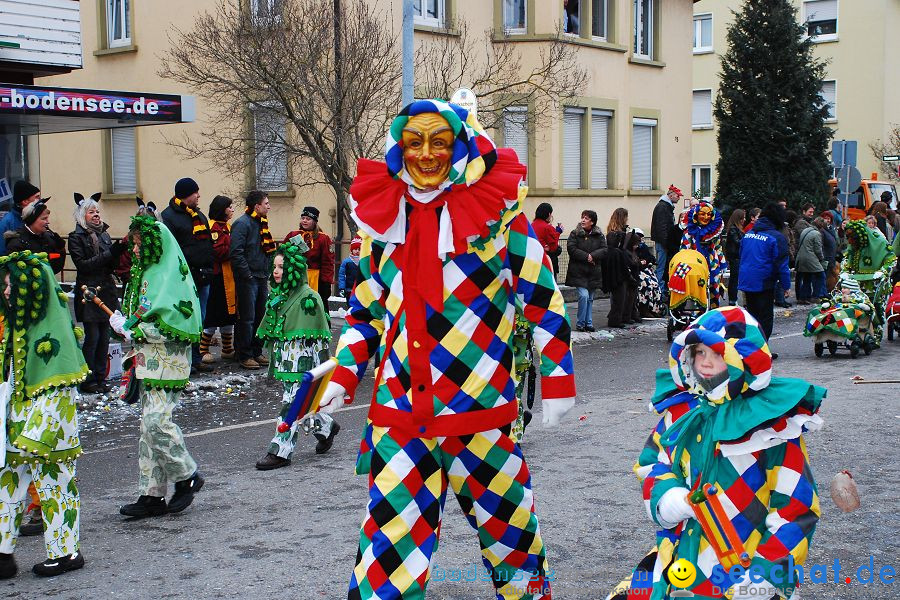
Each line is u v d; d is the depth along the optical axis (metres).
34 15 14.46
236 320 12.25
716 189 32.34
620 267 15.74
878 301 14.64
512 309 3.83
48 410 5.23
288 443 7.72
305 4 14.95
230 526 6.21
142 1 20.42
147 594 5.07
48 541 5.41
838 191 23.25
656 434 3.60
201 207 20.42
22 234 9.45
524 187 3.74
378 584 3.61
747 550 3.26
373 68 14.42
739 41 31.44
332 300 17.52
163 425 6.33
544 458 7.73
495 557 3.89
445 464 3.74
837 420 8.94
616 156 22.86
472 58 18.09
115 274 10.92
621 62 22.80
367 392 11.07
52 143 23.28
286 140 17.08
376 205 3.73
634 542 5.71
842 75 37.06
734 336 3.25
